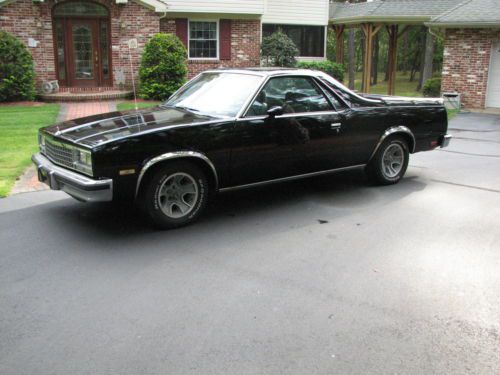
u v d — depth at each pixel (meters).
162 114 5.70
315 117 6.07
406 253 4.71
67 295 3.82
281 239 5.04
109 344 3.18
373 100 6.75
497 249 4.83
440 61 35.56
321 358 3.05
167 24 20.36
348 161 6.60
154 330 3.34
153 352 3.10
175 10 19.92
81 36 17.72
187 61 20.69
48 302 3.71
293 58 21.67
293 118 5.88
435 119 7.37
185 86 6.61
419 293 3.92
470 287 4.04
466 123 14.68
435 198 6.53
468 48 17.81
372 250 4.78
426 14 21.27
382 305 3.72
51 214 5.72
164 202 5.21
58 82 17.80
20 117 12.67
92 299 3.76
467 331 3.38
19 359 3.01
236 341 3.22
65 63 17.78
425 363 3.02
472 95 18.05
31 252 4.63
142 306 3.66
